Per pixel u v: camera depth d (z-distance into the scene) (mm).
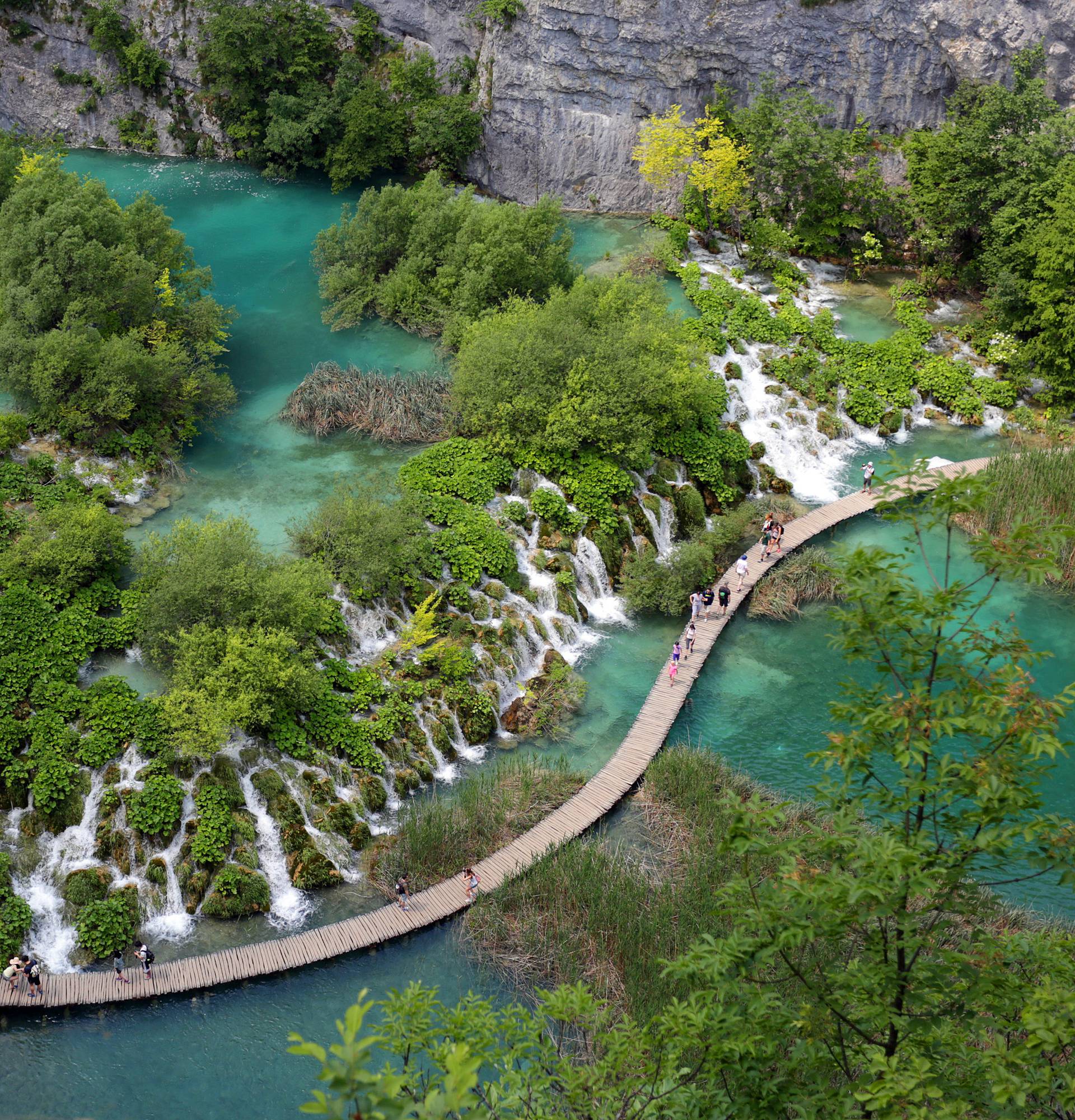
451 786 46375
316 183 94000
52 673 45062
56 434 57969
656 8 80000
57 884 40625
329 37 93562
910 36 77062
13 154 70812
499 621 52375
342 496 53688
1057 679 51750
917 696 20828
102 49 95750
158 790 41938
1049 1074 20266
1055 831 21219
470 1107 12578
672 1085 21766
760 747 48156
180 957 39188
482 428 60406
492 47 85750
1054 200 68938
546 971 38031
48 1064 35531
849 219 80188
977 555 21672
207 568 46031
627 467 60000
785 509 62469
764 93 79875
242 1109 34469
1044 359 68812
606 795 45031
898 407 68938
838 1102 20719
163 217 67312
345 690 47781
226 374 66188
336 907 41344
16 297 58719
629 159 86438
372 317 74062
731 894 22484
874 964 21000
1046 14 73500
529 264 70500
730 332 71625
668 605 55438
